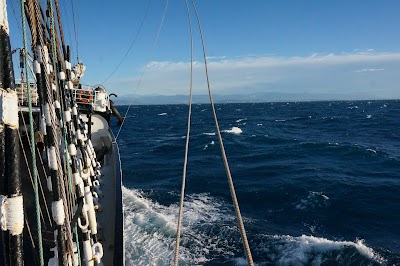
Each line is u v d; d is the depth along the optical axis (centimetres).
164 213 1561
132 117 11131
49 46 529
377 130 5553
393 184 2138
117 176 1087
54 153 287
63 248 277
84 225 463
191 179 2270
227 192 1977
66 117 534
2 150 182
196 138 4741
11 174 183
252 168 2698
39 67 334
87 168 759
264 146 3969
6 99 181
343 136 4881
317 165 2827
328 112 11625
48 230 621
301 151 3588
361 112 10931
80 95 1419
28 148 977
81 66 1538
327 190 2002
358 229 1438
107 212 855
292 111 13275
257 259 1173
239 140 4450
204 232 1341
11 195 183
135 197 1764
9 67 186
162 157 3300
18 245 187
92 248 474
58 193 279
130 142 4550
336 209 1680
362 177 2366
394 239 1330
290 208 1709
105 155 1332
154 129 6488
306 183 2178
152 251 1173
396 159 2952
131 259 1122
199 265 1121
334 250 1193
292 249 1218
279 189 2023
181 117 10725
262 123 7425
